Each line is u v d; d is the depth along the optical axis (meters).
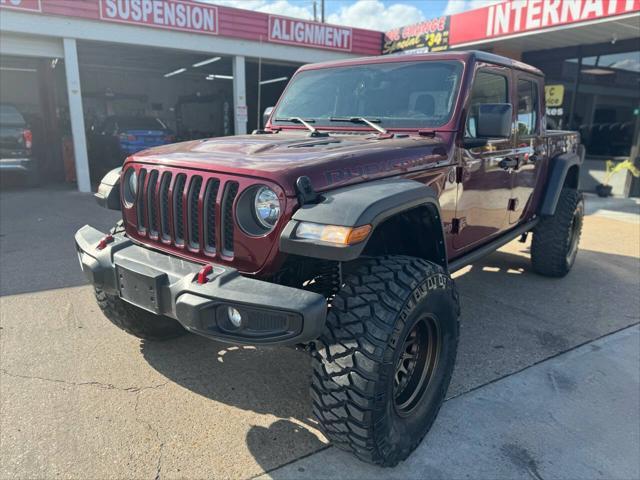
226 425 2.64
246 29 12.00
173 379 3.07
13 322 3.83
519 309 4.34
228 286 2.04
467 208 3.34
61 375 3.08
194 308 2.04
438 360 2.59
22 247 6.00
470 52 3.28
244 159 2.35
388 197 2.15
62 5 9.75
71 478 2.23
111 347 3.46
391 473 2.33
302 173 2.14
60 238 6.47
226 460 2.38
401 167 2.62
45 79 14.29
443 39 12.07
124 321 3.20
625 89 10.78
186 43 11.39
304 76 3.94
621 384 3.14
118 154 13.09
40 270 5.09
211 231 2.35
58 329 3.72
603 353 3.54
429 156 2.85
